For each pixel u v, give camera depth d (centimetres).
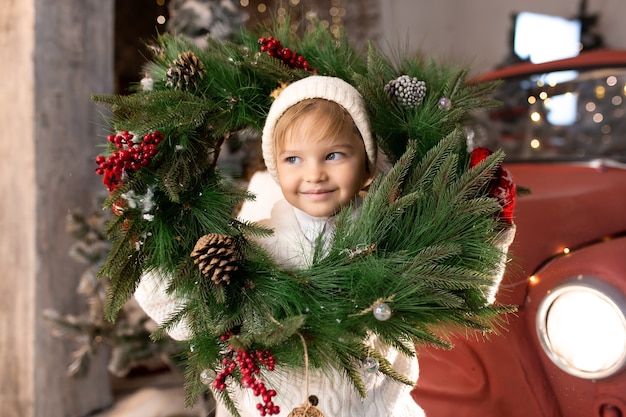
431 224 115
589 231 163
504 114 267
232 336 99
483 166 114
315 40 150
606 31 511
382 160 140
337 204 118
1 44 223
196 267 110
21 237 227
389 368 109
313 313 109
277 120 121
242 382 108
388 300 103
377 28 486
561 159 228
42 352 230
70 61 235
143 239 116
